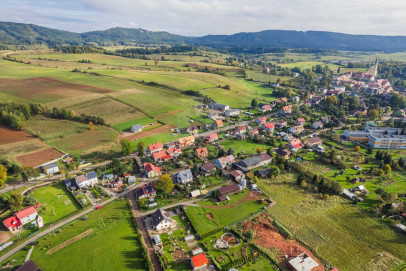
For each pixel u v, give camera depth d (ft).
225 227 287.28
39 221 282.15
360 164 437.99
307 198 343.67
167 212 313.94
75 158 423.23
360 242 268.41
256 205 327.88
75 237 269.03
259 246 261.65
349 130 572.92
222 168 420.77
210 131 581.12
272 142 514.27
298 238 272.31
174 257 246.68
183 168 421.18
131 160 434.71
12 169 392.88
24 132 522.47
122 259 240.94
